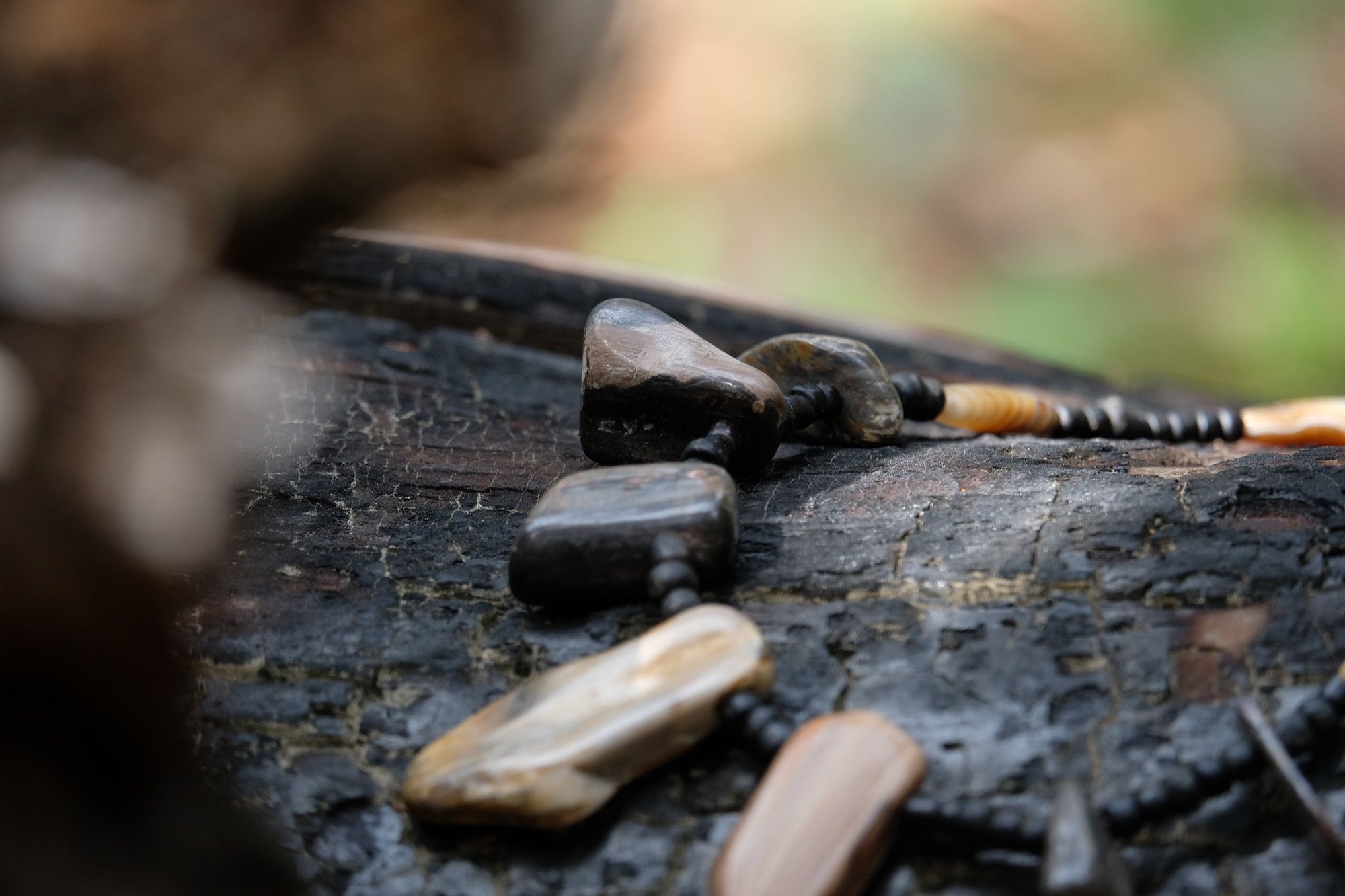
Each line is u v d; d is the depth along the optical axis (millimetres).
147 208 350
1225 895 364
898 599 390
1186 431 445
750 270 912
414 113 354
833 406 425
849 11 974
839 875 359
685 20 965
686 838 371
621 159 929
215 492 355
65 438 348
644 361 412
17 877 351
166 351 352
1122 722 376
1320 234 928
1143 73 973
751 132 938
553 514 390
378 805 377
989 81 967
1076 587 389
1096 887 353
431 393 457
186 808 361
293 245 363
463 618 396
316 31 349
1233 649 381
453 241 510
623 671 376
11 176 349
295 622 396
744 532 403
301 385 452
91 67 348
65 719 354
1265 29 999
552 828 371
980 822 364
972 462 418
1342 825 366
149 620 355
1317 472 401
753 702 373
